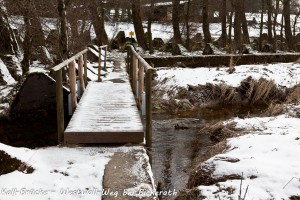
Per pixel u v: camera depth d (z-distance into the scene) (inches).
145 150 221.1
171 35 1230.3
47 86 341.4
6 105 349.1
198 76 617.0
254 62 756.0
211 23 1488.7
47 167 192.2
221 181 197.3
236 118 414.3
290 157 221.0
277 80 607.2
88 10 810.2
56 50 523.2
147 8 1094.4
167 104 533.3
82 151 217.5
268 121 362.0
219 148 285.9
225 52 880.3
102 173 184.7
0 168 181.9
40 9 529.7
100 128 236.8
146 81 234.8
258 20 1648.6
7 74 494.0
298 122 343.6
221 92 563.8
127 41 971.9
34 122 343.3
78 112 281.7
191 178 226.8
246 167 199.8
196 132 410.3
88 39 832.9
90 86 398.9
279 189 177.0
